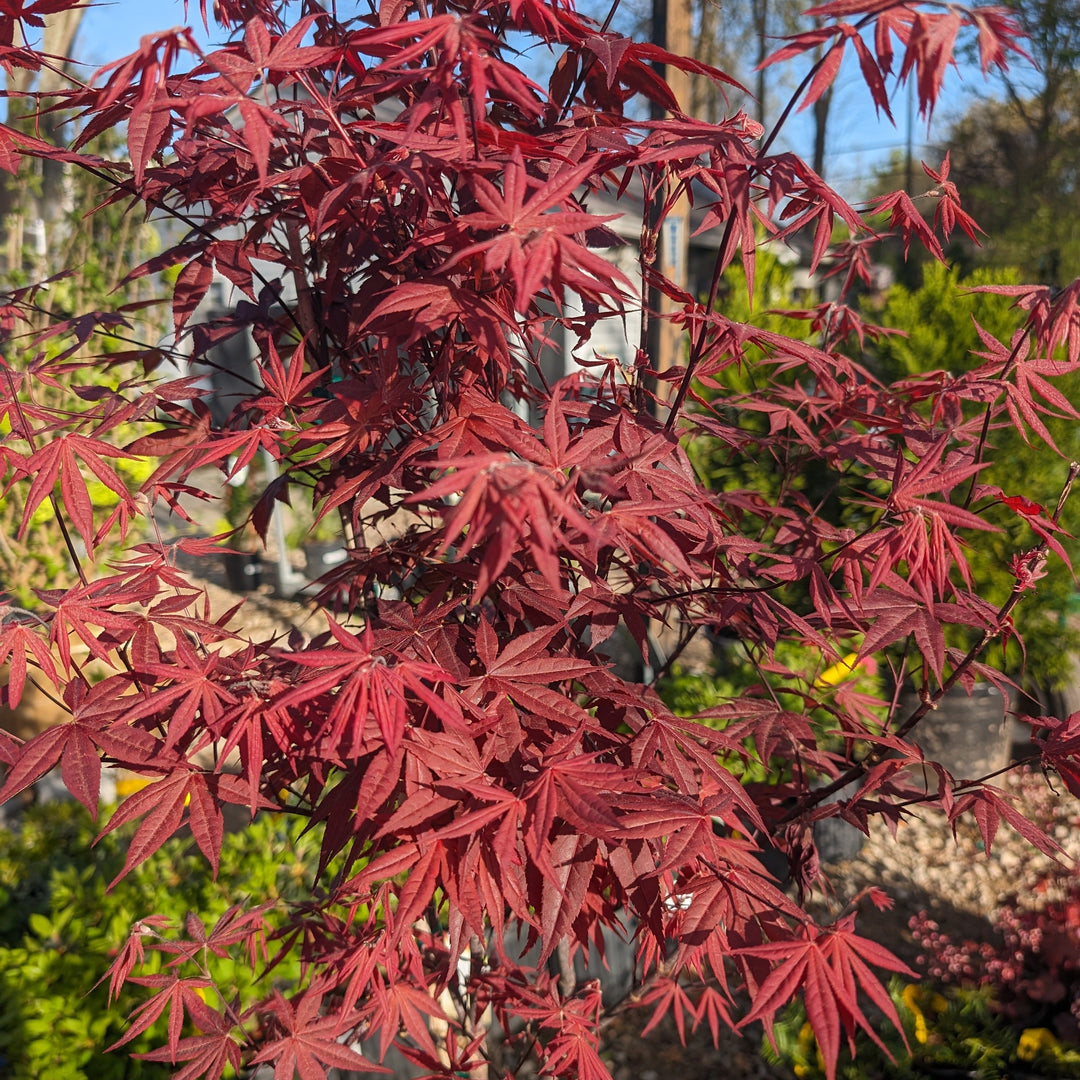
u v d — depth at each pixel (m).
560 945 2.14
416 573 2.09
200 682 1.39
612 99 1.74
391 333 1.46
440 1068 1.99
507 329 1.85
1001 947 3.75
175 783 1.39
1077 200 13.59
